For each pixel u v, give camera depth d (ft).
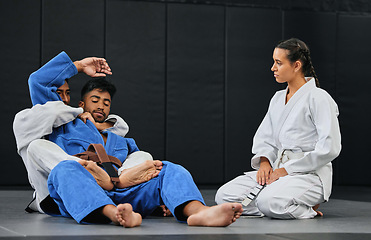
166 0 26.16
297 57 11.69
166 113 26.02
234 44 26.78
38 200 11.18
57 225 9.23
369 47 27.63
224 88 26.66
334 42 27.48
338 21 27.53
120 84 25.54
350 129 27.43
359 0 27.68
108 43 25.48
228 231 8.63
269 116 12.35
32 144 10.53
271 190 11.05
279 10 27.20
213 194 19.72
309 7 27.43
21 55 24.49
